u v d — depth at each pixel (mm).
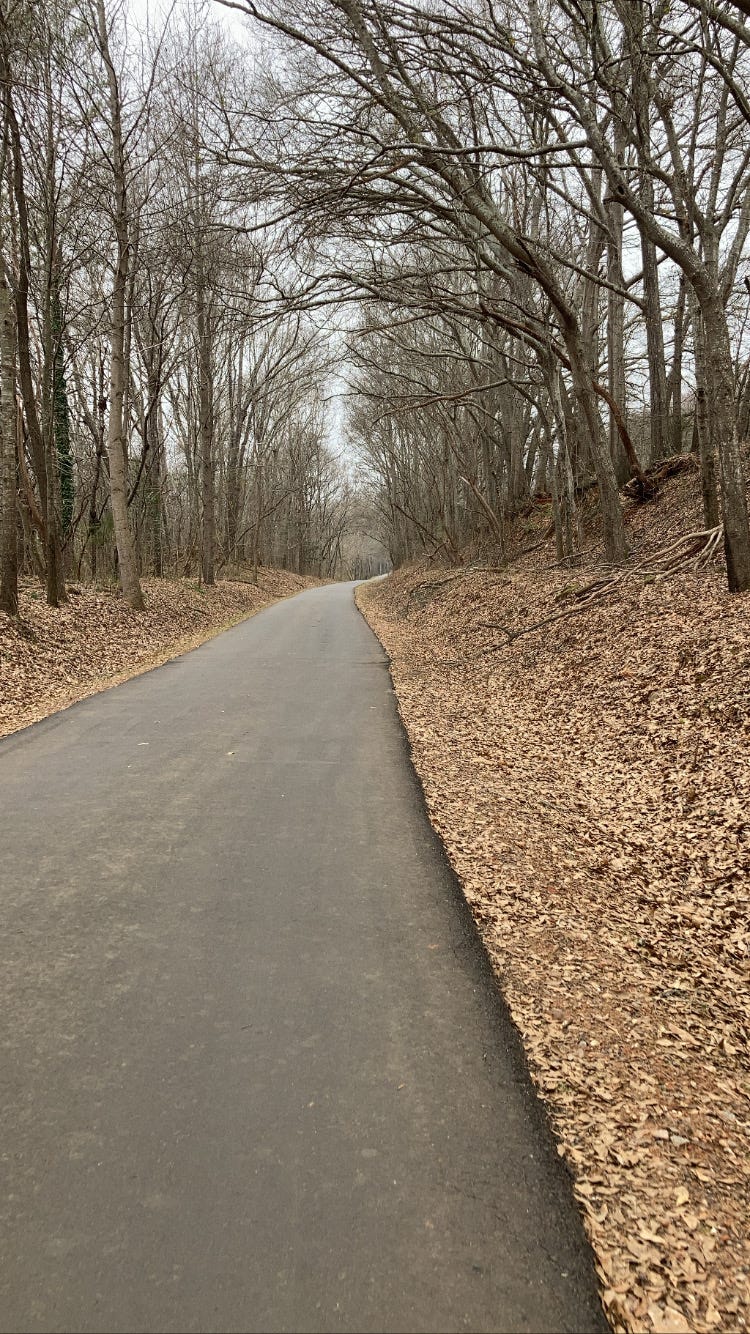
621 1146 2678
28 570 21531
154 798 6289
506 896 4641
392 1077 2973
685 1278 2174
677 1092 3008
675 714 7680
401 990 3586
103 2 15891
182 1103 2795
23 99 14625
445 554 30875
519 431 27906
